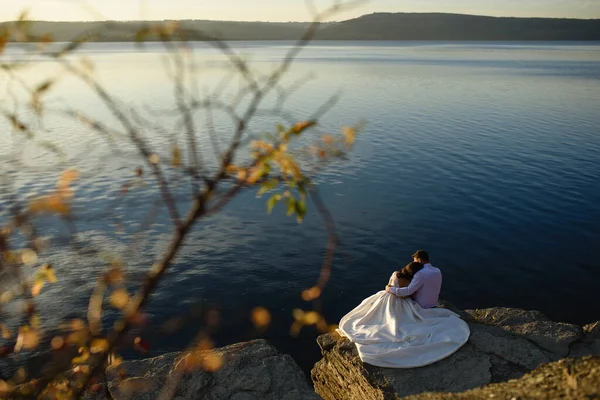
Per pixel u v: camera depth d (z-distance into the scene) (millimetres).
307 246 18125
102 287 2363
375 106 55656
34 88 2207
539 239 18828
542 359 7906
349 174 27609
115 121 42656
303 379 7898
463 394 5449
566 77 92188
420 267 9195
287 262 16828
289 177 2215
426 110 52688
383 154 32469
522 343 8305
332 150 2371
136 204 20422
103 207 20766
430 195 24094
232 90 60312
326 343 9438
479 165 29844
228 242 18297
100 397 7012
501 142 36469
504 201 23172
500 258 17203
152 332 12516
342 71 105250
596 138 37625
